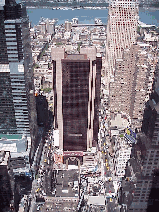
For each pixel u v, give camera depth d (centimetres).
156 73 16788
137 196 19312
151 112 16625
